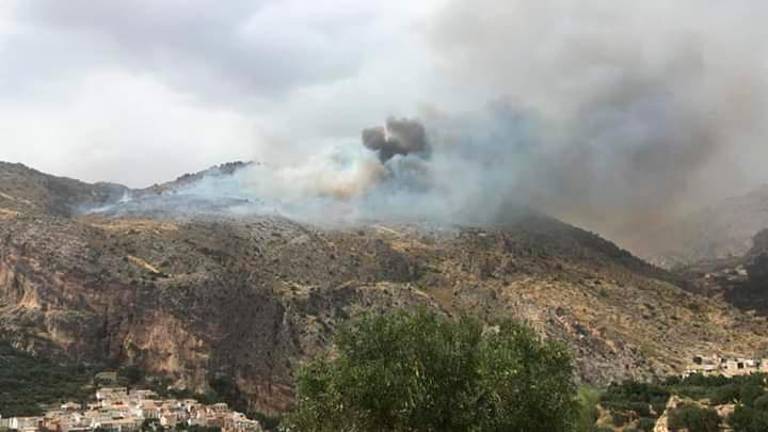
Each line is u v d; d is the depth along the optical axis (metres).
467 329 57.06
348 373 53.00
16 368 187.50
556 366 58.03
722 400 128.62
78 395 181.62
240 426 177.62
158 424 167.12
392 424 52.06
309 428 54.41
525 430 52.69
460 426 51.50
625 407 147.50
